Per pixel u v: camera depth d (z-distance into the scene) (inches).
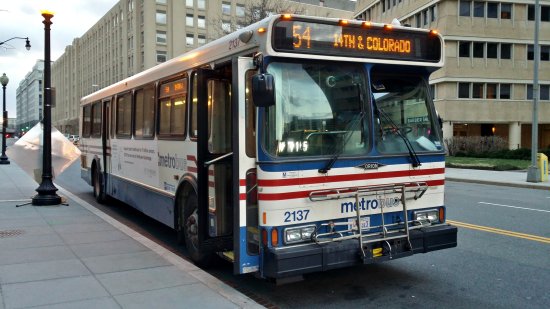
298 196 202.4
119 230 336.5
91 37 4279.0
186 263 252.8
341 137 215.5
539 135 1930.4
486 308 209.2
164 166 320.2
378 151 223.1
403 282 246.1
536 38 774.5
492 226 390.9
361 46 222.1
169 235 371.2
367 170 218.1
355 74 223.0
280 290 235.9
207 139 241.0
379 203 221.0
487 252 304.2
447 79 1656.0
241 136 206.2
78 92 4835.1
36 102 5659.5
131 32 3238.2
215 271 269.6
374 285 241.8
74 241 302.4
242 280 253.3
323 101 214.1
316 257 200.1
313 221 205.9
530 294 226.8
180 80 295.7
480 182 796.0
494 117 1706.4
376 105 226.8
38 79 5679.1
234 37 234.5
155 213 339.9
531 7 1731.1
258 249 207.3
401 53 232.4
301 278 228.1
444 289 234.7
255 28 214.2
